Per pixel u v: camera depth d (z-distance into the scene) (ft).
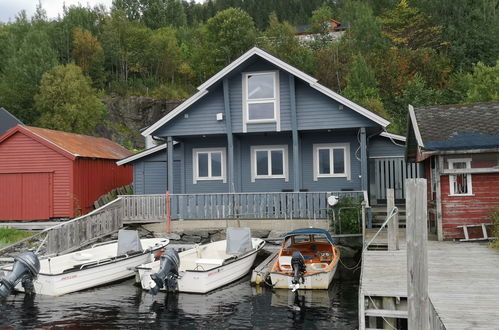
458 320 21.45
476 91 126.21
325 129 61.62
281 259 46.44
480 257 37.63
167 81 270.26
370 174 73.31
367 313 26.14
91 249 52.37
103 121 198.29
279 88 62.64
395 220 41.75
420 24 191.83
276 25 242.99
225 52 253.65
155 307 38.63
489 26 182.29
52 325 34.19
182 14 355.36
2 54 229.66
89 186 79.56
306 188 66.74
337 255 47.29
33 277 41.81
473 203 47.06
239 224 58.23
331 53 196.13
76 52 252.62
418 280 17.57
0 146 75.92
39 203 74.33
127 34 271.49
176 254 42.39
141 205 61.31
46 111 177.47
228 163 65.26
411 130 58.34
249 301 39.70
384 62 168.25
